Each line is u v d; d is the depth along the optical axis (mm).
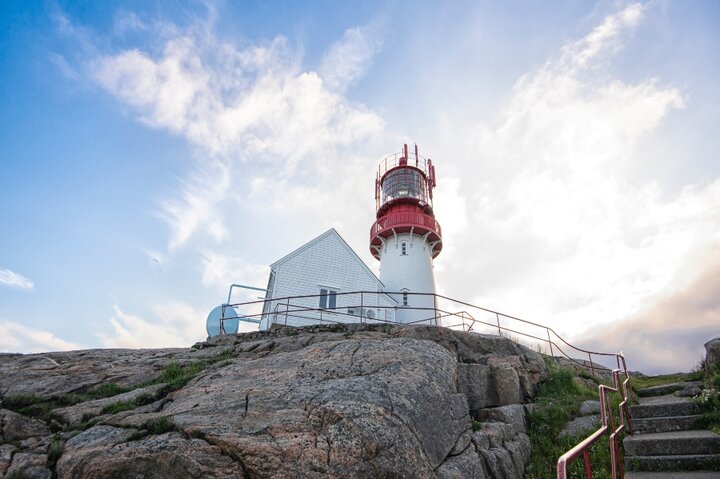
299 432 6504
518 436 9688
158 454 5969
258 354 12672
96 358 13117
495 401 11234
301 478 5809
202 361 12391
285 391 7965
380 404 7172
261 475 5812
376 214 32375
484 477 7785
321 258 22969
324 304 21969
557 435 10117
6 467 6668
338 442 6309
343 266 23234
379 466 6109
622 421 8281
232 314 21328
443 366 9820
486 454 8211
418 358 9609
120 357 13281
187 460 5859
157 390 9773
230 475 5789
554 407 11094
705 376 11594
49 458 6910
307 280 22203
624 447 7816
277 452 6066
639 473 7012
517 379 11711
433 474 6621
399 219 29031
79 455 6363
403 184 31234
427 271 28328
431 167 32906
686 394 10531
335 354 9961
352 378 8227
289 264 22219
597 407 11055
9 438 7707
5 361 12539
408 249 28625
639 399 11273
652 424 8508
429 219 29469
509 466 8352
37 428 8180
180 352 13930
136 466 5902
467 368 11148
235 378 9625
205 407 7688
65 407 9234
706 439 7199
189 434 6516
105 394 10320
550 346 15820
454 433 8148
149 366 12219
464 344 13234
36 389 10297
